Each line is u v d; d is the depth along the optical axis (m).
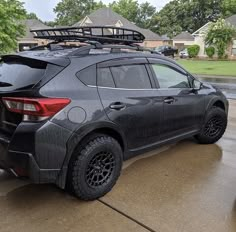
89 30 4.13
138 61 3.83
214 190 3.55
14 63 3.39
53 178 2.99
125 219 2.98
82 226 2.86
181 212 3.10
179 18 68.50
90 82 3.26
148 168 4.12
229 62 32.09
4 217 2.98
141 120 3.71
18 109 2.90
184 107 4.35
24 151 2.85
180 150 4.80
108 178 3.42
